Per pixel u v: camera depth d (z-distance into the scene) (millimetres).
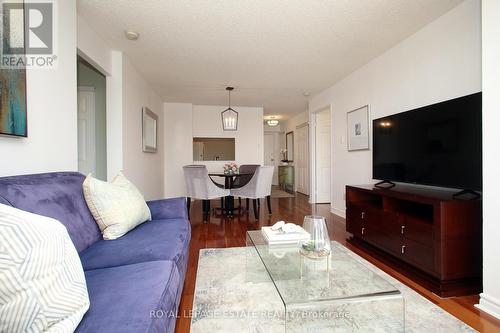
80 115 3270
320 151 5289
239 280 1944
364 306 1367
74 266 779
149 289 909
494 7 1494
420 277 1892
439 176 2018
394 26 2459
